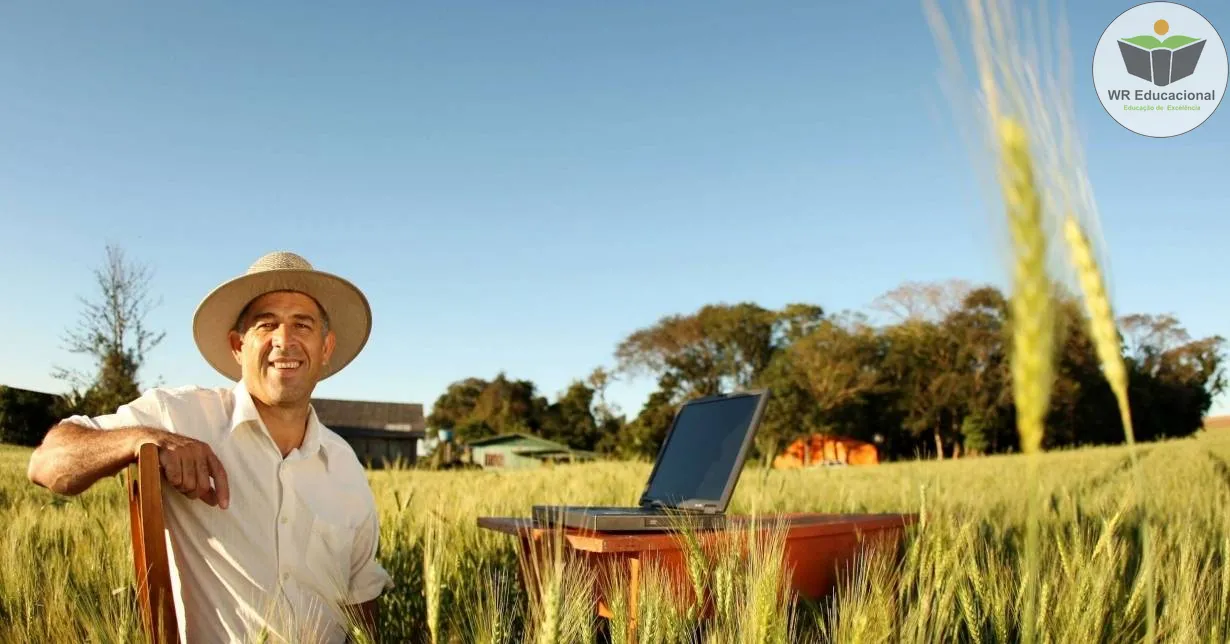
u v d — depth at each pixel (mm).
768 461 5340
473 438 67562
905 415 53625
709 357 68562
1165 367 50938
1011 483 7871
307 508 2520
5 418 22406
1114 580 2652
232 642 2291
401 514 4059
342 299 2773
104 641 2148
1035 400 891
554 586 1752
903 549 3379
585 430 71188
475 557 3773
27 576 2980
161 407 2459
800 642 2344
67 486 2195
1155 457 15273
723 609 2199
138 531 2150
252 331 2541
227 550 2387
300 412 2600
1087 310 948
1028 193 868
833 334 54719
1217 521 4352
